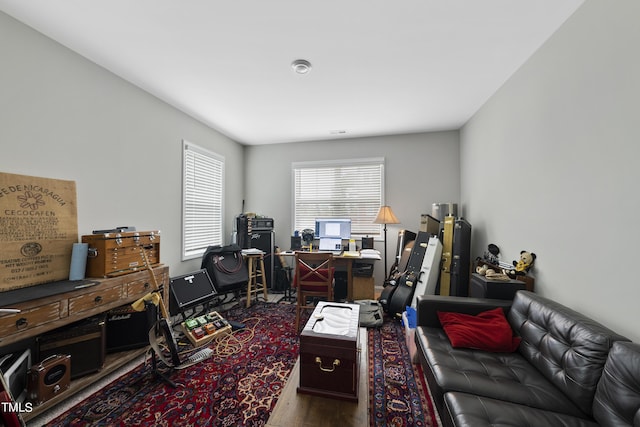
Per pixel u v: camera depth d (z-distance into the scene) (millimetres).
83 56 2082
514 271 2105
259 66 2234
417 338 1866
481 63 2188
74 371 1694
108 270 1933
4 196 1594
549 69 1848
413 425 1448
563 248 1705
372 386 1779
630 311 1245
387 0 1543
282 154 4578
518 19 1688
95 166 2178
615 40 1322
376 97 2814
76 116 2035
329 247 3930
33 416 1419
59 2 1546
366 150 4211
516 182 2289
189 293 2803
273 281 4055
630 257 1245
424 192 3980
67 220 1911
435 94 2750
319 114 3287
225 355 2162
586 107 1515
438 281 3102
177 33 1827
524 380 1333
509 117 2412
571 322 1302
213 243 3840
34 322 1455
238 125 3684
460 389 1246
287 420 1274
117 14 1647
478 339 1613
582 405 1115
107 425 1437
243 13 1640
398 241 3895
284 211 4562
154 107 2771
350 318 1748
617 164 1314
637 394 931
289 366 2002
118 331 2051
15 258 1625
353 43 1935
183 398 1650
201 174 3582
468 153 3482
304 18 1684
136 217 2562
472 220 3348
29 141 1752
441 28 1774
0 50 1615
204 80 2465
